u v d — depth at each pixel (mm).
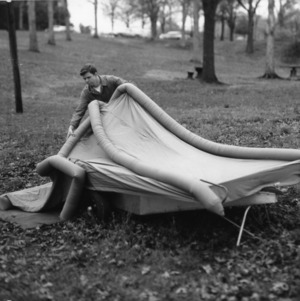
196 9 42969
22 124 17094
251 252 5613
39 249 6332
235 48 56812
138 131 7473
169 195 5996
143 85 27922
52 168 7562
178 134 7535
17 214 7984
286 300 4621
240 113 16812
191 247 5949
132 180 6371
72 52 43875
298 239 5867
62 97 24906
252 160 6945
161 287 5016
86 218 7199
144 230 6555
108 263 5652
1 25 62281
